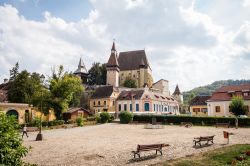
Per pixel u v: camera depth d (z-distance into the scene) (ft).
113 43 410.31
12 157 26.89
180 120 180.86
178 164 48.52
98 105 295.28
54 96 199.00
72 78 205.05
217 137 95.66
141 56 424.87
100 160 59.72
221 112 203.31
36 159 62.80
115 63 401.08
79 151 73.10
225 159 51.29
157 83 378.53
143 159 58.95
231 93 205.05
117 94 301.63
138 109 256.52
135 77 415.03
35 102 195.11
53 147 82.58
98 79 433.07
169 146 76.43
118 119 228.63
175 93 425.69
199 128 144.05
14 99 224.94
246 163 47.91
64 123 192.03
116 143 88.12
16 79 229.66
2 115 28.14
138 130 139.74
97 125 185.06
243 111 180.14
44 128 165.58
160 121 191.21
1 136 26.76
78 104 299.79
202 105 286.87
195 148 70.90
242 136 96.27
